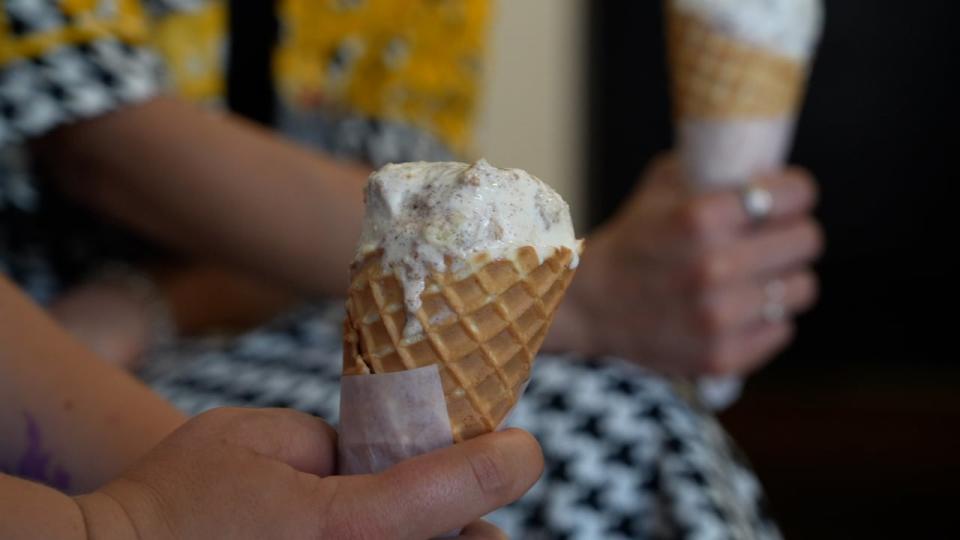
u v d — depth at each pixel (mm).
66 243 799
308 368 684
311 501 417
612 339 721
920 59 1958
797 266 787
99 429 506
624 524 602
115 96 652
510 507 608
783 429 1788
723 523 594
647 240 707
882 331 2045
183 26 816
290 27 862
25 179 755
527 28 1860
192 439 434
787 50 740
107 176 689
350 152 900
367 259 451
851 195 2035
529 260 447
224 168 678
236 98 857
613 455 617
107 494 415
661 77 1950
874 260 2045
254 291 873
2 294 517
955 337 2029
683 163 773
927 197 2010
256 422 443
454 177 450
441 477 422
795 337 2037
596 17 1930
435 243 440
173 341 793
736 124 742
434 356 444
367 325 450
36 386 503
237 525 412
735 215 715
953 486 1549
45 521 401
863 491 1550
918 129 1988
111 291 767
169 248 824
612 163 1996
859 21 1964
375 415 445
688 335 708
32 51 635
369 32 888
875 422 1800
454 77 918
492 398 454
